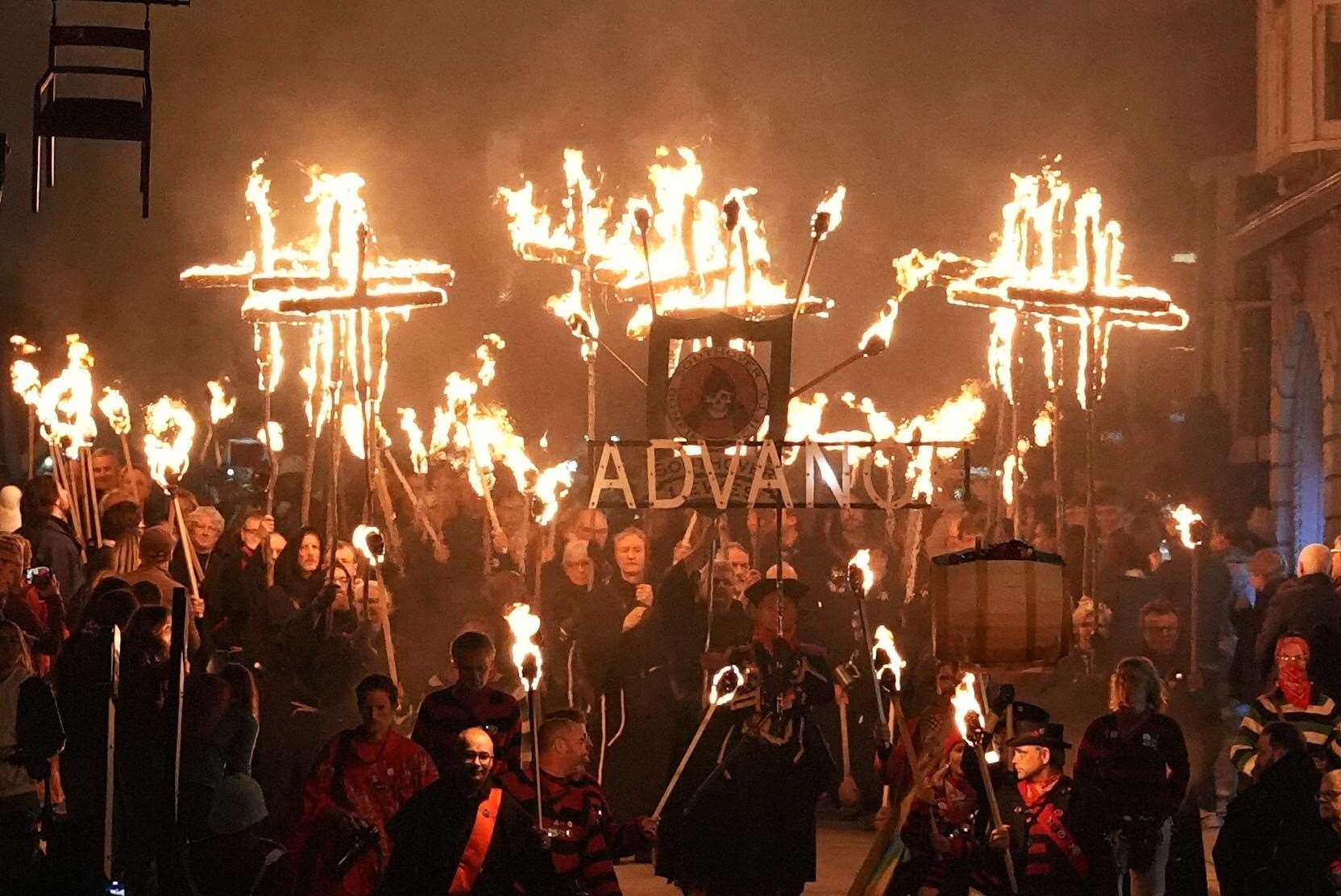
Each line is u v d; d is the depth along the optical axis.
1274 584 15.87
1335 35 22.02
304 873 9.19
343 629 12.77
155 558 12.59
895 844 9.52
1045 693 12.91
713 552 11.70
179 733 9.51
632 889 12.24
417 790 9.29
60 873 9.90
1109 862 8.73
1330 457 22.55
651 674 13.35
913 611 14.98
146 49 12.50
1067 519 17.06
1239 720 15.56
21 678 10.41
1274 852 9.89
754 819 10.88
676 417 10.65
